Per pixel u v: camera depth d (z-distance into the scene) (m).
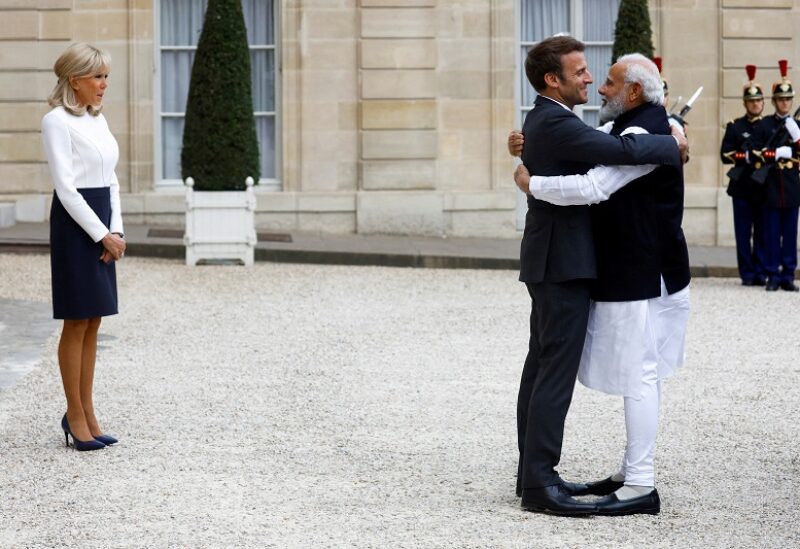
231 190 17.23
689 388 10.09
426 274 16.89
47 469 7.65
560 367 6.85
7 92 20.03
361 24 20.36
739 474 7.65
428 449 8.18
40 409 9.16
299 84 20.38
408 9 20.38
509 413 9.18
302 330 12.45
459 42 20.52
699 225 20.91
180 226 20.16
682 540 6.39
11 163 20.08
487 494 7.22
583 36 21.28
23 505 6.92
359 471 7.65
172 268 16.61
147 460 7.85
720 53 20.84
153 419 8.88
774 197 16.09
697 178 20.95
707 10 20.83
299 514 6.77
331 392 9.78
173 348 11.45
